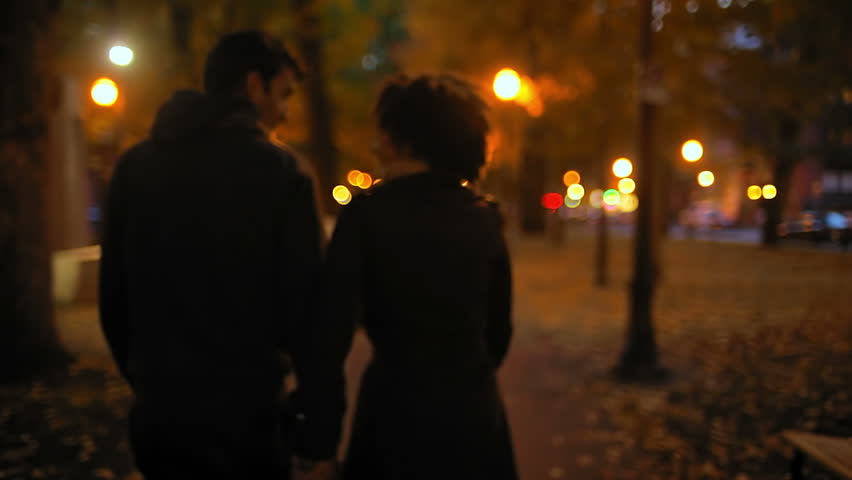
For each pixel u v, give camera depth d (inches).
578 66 547.2
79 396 207.5
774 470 147.9
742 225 1675.7
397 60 844.0
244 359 64.1
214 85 71.3
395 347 64.1
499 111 584.4
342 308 61.8
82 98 485.7
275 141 73.0
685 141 580.7
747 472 148.8
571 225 2181.3
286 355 68.0
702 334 326.6
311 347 61.6
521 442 181.2
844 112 753.0
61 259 409.7
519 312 427.8
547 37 563.5
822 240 930.1
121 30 376.5
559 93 566.9
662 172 912.3
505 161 787.4
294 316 64.4
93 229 592.1
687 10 426.6
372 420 64.4
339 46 657.0
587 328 367.6
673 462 159.9
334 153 679.7
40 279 237.8
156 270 64.5
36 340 234.7
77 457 160.1
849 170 1314.0
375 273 63.9
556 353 301.4
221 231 64.2
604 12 495.5
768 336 288.7
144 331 65.2
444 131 68.0
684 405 205.2
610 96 538.6
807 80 515.2
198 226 64.3
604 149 553.9
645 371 246.1
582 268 708.0
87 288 414.3
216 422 62.5
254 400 64.0
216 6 425.4
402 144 69.0
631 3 470.6
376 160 72.1
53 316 243.8
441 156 68.4
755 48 501.7
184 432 62.6
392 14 745.6
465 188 69.8
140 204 65.6
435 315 63.9
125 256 66.5
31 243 235.3
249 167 65.4
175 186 65.0
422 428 62.3
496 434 65.9
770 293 463.8
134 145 69.0
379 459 63.2
